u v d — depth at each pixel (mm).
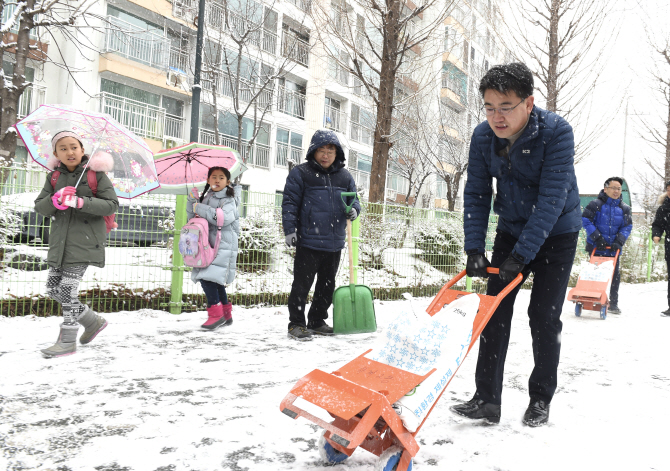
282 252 7160
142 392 2984
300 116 24016
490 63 16844
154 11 18156
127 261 5934
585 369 4094
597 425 2760
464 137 18484
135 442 2268
